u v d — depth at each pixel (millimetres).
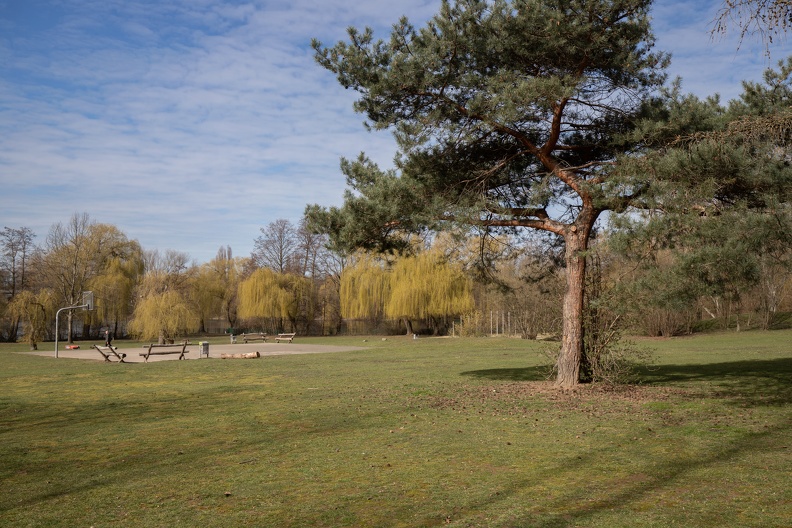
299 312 61500
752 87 13031
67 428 10820
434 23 12633
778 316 49062
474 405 12594
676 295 10023
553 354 15867
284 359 28062
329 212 14148
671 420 10281
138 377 20562
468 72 12812
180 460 8172
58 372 22703
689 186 10227
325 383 17641
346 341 47625
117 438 9805
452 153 13922
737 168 9836
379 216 13305
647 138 12492
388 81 12477
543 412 11477
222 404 13711
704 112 12266
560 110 13055
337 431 10141
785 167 9797
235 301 66188
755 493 6090
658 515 5500
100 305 52750
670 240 10297
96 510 6023
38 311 46844
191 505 6137
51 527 5531
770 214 9273
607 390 13617
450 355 28406
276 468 7633
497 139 14469
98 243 54094
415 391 15133
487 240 16531
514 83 12328
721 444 8375
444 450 8484
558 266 16516
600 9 12102
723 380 15562
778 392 13172
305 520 5617
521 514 5633
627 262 10969
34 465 7992
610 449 8281
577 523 5340
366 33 12891
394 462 7840
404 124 12562
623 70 12719
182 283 52719
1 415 12484
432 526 5383
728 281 9875
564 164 14312
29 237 66500
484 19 12398
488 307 48031
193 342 49562
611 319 13953
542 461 7707
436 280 47594
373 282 53688
